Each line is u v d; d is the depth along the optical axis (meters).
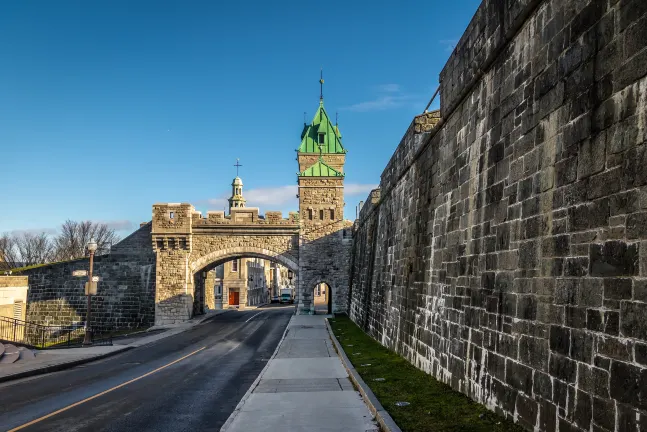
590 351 5.88
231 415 9.91
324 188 45.62
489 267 9.36
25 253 78.75
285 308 67.19
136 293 43.88
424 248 15.01
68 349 24.25
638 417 4.98
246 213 44.72
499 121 9.30
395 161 21.39
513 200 8.45
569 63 6.80
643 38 5.28
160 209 43.31
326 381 13.90
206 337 31.30
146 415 10.54
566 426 6.31
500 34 9.22
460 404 9.43
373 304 26.14
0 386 14.34
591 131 6.18
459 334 10.92
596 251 5.92
